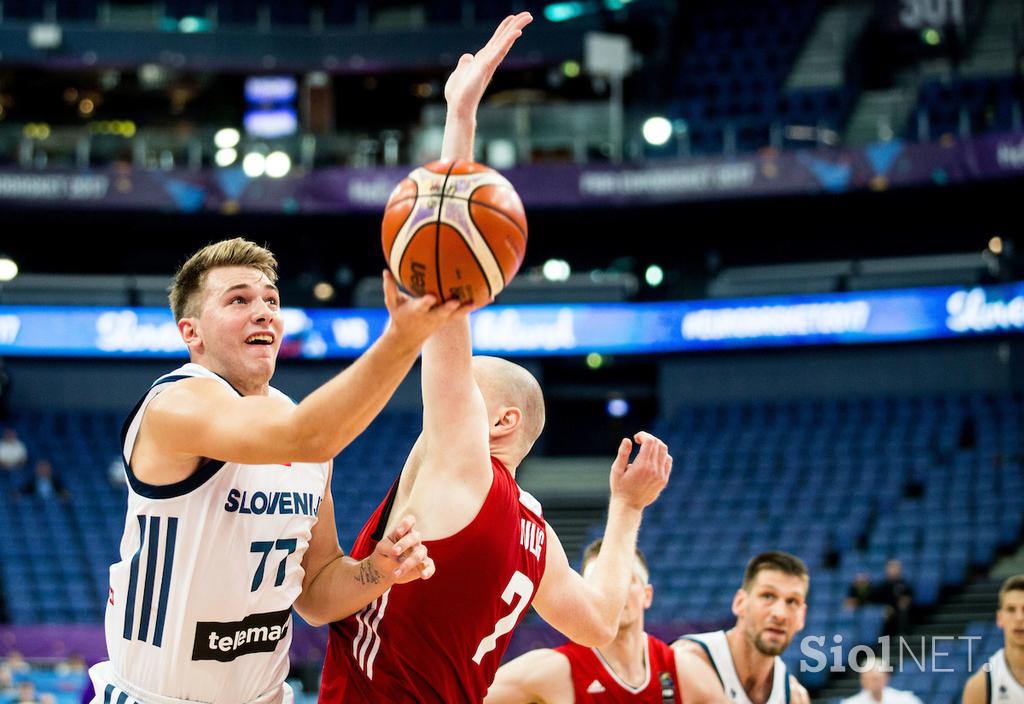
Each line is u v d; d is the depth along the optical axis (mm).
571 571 3691
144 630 3188
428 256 2693
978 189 21094
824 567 18094
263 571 3244
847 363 23453
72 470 21859
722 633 5496
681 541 19281
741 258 24406
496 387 3508
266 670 3332
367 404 2617
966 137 20203
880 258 23656
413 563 3014
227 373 3330
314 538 3457
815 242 24016
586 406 25641
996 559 17875
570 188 21938
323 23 26438
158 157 22766
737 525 19391
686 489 20734
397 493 3346
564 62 24359
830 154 20922
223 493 3160
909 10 24609
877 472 20031
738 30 26234
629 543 3916
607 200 21844
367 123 26953
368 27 24828
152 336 23141
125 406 24469
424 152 22891
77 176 21906
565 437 25594
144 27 24250
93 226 24531
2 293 23344
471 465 3158
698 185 21531
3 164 22078
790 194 21219
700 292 24391
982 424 20641
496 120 23016
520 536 3357
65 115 26719
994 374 22484
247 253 3387
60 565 19234
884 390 23141
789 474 20500
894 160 20578
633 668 5199
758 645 5289
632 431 25547
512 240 2738
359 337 23266
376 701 3283
